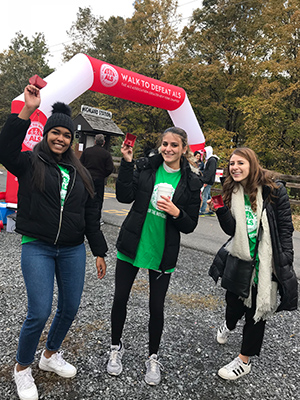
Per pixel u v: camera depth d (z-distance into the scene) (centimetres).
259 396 220
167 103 775
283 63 1403
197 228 738
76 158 209
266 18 1559
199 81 1750
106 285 381
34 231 188
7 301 322
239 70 1739
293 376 245
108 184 1538
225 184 234
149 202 223
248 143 1541
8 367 225
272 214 221
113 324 228
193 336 288
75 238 199
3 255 455
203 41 1827
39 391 204
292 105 1472
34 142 544
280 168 1532
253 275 225
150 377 221
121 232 229
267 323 327
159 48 2075
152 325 227
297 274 476
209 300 363
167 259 220
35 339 190
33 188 187
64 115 195
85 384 215
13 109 528
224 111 1856
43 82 178
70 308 206
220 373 234
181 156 231
